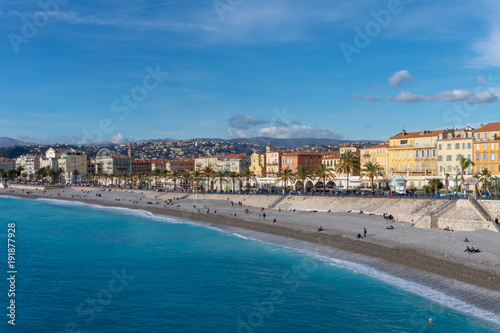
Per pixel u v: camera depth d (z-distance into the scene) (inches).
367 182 5831.7
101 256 3061.0
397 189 5083.7
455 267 2217.0
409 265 2395.4
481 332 1630.2
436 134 5403.5
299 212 4685.0
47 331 1792.6
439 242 2709.2
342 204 4569.4
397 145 5910.4
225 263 2773.1
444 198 3666.3
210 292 2218.3
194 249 3233.3
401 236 2970.0
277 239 3481.8
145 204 6875.0
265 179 7450.8
